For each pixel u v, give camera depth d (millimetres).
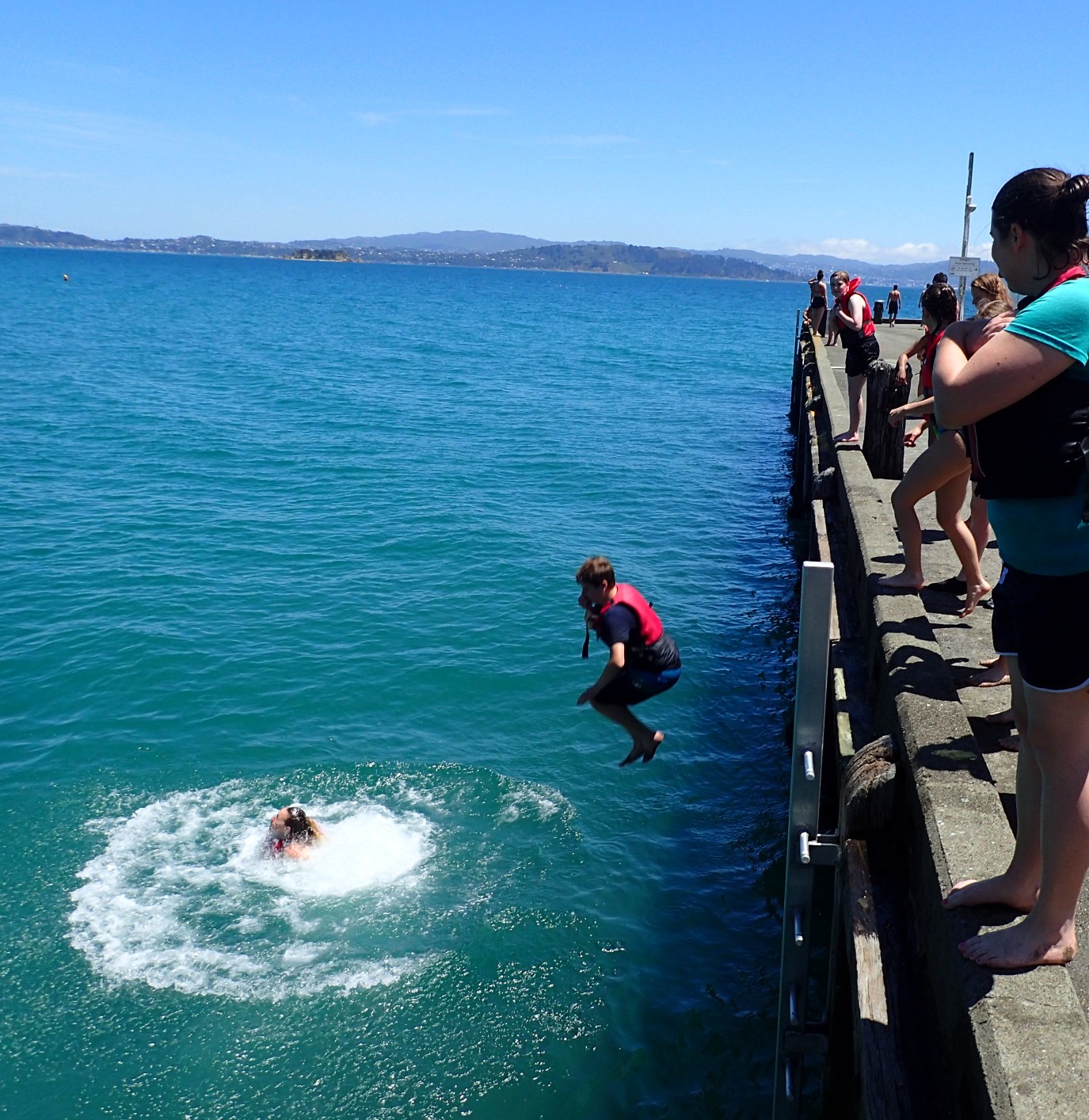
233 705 12234
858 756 4934
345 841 9633
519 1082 7156
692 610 15859
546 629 14617
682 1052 7418
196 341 58219
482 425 31984
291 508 21078
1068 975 3031
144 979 7953
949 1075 3379
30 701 12281
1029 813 3188
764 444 30359
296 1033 7512
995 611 3055
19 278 139500
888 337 26828
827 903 8961
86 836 9719
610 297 170250
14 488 22016
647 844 9781
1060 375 2607
